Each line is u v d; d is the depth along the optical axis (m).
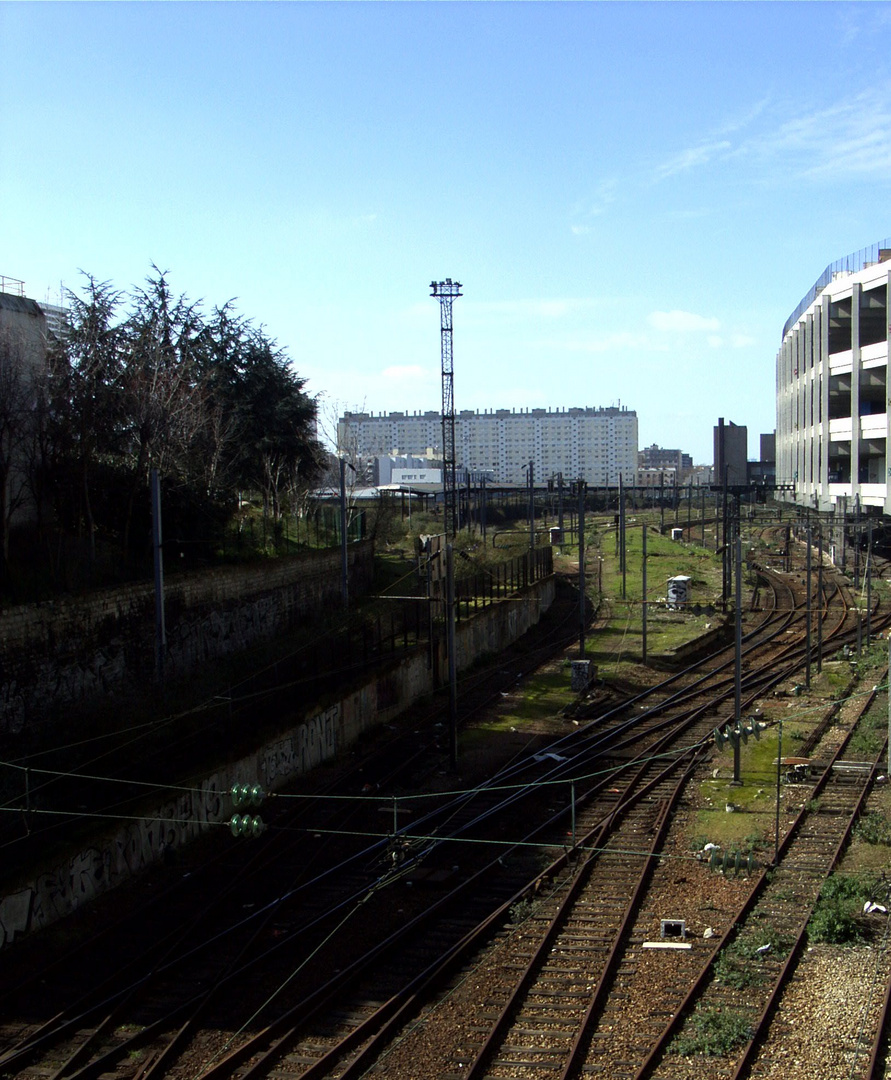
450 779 24.58
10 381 23.56
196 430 31.61
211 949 15.43
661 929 15.92
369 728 28.81
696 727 29.80
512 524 92.75
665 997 13.71
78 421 26.44
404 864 18.69
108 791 18.95
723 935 15.55
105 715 20.52
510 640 44.03
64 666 21.31
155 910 16.86
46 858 16.12
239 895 17.55
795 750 26.61
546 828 20.91
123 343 31.33
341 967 14.82
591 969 14.62
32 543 24.89
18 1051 12.38
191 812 19.91
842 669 37.25
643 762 25.23
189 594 26.23
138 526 28.59
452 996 13.89
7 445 24.34
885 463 60.59
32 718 20.25
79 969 14.76
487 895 17.56
